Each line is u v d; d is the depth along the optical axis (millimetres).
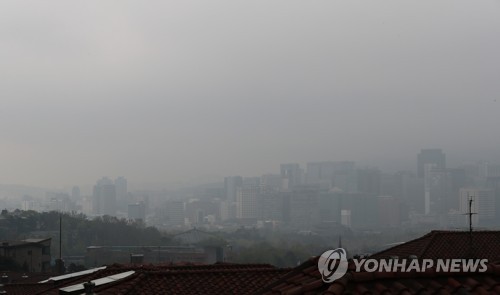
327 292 8070
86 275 22031
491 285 8742
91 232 122688
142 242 124750
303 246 120562
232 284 17438
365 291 8172
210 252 76562
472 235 28219
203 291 16781
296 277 9672
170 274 17328
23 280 38219
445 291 8477
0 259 55406
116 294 15672
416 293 8336
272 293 9422
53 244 106875
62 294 17016
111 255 91000
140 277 16828
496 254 27328
